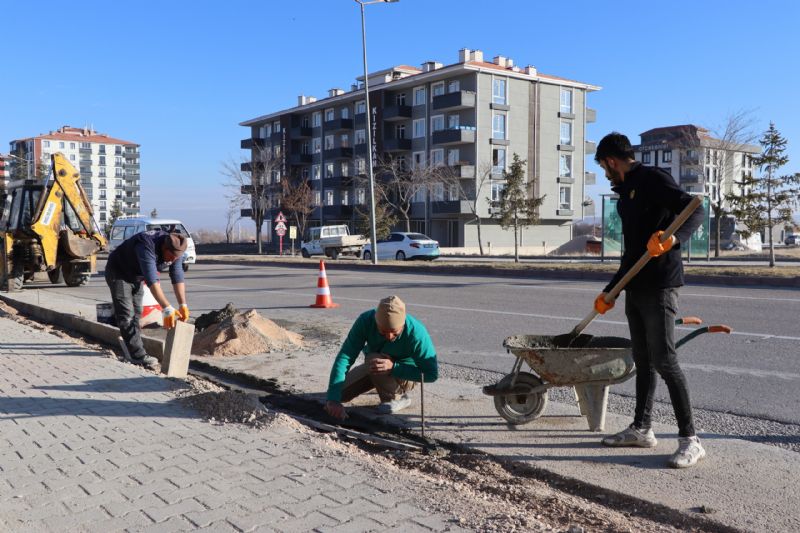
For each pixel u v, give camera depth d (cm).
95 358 720
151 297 999
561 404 544
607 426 480
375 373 510
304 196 6106
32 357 727
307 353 782
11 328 948
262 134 7544
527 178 5559
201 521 314
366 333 516
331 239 3762
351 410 538
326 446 424
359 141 6156
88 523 315
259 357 763
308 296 1469
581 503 356
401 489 351
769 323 945
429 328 967
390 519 314
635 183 405
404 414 523
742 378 627
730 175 4006
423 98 5653
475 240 5459
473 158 5294
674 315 404
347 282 1842
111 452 414
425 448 447
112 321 902
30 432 457
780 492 361
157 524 312
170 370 655
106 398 546
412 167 5431
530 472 405
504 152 5441
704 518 330
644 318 407
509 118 5459
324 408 554
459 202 5231
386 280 1903
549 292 1449
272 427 462
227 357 765
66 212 1723
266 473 375
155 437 443
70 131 14912
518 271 2022
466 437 465
